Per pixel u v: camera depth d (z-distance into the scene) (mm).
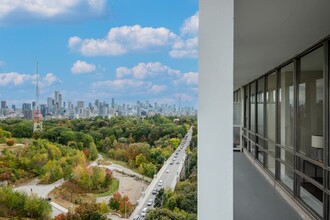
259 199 4719
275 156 5574
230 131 1287
